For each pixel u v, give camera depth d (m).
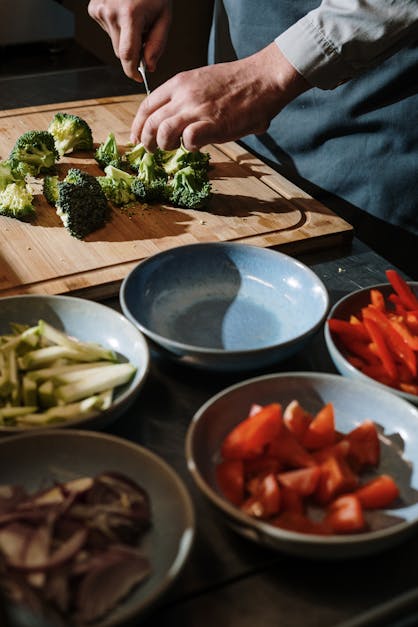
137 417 1.24
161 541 0.98
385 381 1.28
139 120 1.82
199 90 1.71
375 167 2.17
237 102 1.71
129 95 2.43
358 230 2.23
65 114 2.04
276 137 2.32
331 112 2.18
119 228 1.73
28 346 1.27
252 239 1.73
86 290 1.53
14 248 1.63
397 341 1.31
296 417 1.13
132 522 0.94
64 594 0.83
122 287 1.39
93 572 0.85
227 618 0.93
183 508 0.98
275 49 1.70
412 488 1.12
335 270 1.68
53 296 1.37
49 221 1.74
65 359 1.25
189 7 3.61
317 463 1.07
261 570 0.99
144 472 1.04
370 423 1.15
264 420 1.07
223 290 1.54
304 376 1.23
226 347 1.41
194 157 1.95
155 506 1.01
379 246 2.21
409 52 2.01
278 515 1.03
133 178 1.87
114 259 1.62
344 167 2.22
